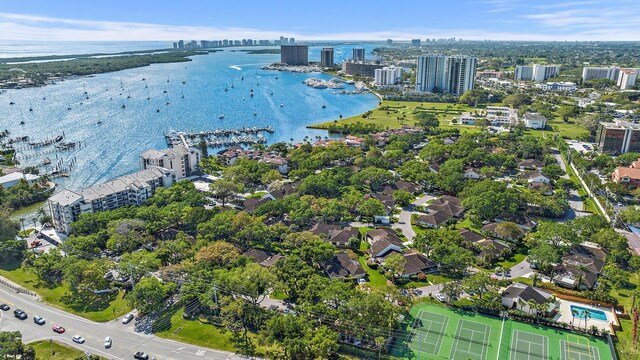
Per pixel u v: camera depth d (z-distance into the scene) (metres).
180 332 136.12
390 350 128.12
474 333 135.62
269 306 148.38
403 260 167.62
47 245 193.88
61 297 155.12
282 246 190.00
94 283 154.50
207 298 143.12
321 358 123.69
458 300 153.88
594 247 188.62
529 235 198.25
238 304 138.25
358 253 189.38
